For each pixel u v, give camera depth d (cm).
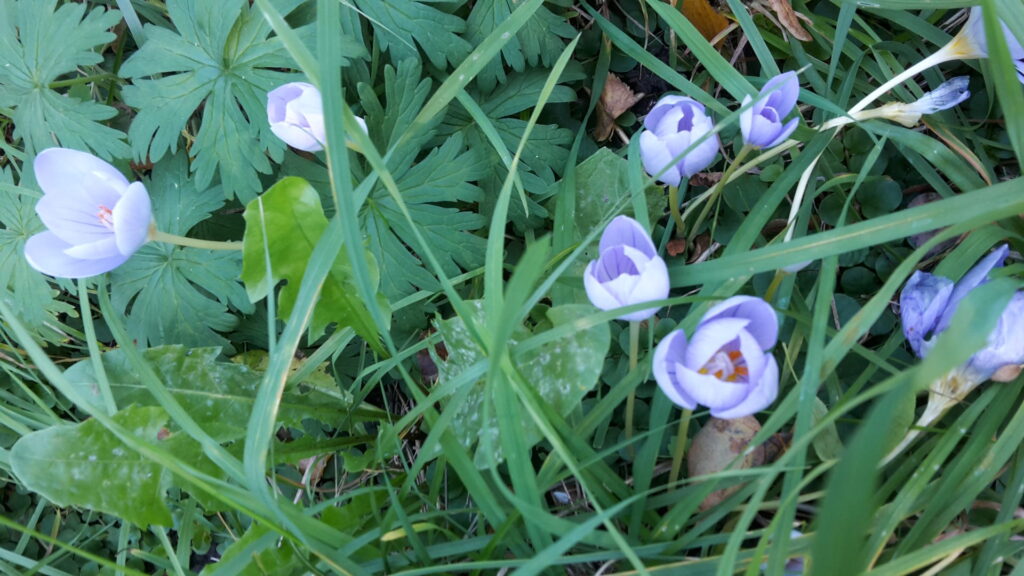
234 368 47
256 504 40
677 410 47
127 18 49
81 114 48
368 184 42
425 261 49
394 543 44
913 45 52
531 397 38
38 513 53
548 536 40
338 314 45
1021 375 42
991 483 44
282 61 47
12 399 53
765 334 37
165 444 44
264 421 40
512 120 51
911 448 44
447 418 41
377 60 50
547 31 50
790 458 39
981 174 47
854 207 50
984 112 50
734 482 43
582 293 48
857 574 33
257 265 43
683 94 53
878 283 48
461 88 45
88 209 44
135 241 43
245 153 47
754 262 41
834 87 52
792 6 52
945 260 44
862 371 46
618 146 54
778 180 46
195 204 49
